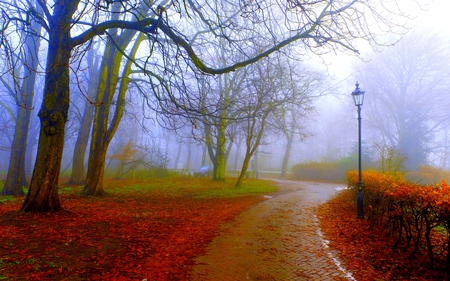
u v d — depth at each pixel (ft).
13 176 58.23
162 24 25.96
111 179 101.50
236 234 27.73
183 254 21.27
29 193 30.81
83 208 37.50
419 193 19.89
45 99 30.71
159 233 26.63
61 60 29.14
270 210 41.93
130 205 43.45
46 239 21.81
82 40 29.48
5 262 16.67
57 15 28.91
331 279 17.16
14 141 59.00
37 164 31.01
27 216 28.35
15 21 28.43
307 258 20.89
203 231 28.55
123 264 18.30
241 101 60.85
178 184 83.61
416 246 20.38
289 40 32.01
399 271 18.26
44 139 30.96
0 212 30.63
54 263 17.26
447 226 17.48
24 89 59.77
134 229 27.30
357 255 21.52
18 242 20.57
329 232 28.76
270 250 22.72
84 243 21.66
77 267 17.11
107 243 22.17
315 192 69.46
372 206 30.63
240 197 58.03
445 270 17.63
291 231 29.14
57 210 31.58
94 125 53.78
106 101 51.88
